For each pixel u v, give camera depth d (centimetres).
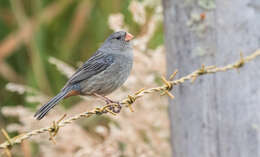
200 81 689
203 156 695
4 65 1164
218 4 671
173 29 725
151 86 933
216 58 677
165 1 740
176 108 730
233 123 668
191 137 708
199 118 694
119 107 699
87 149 862
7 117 1135
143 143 892
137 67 923
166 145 908
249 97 659
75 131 897
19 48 1214
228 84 668
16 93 1165
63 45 1172
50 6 1181
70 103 1116
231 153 671
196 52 691
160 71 929
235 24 665
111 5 1169
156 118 911
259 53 604
